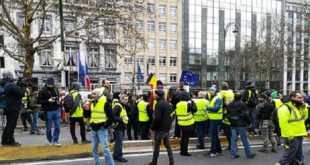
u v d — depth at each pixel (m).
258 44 65.44
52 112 11.23
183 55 75.88
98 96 8.99
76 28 24.98
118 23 24.33
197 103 12.58
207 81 77.88
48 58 51.88
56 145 11.04
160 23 71.81
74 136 11.88
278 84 85.75
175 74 73.62
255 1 83.62
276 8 85.69
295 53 51.25
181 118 11.55
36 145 11.06
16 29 22.67
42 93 11.19
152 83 17.47
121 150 10.59
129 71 65.31
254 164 10.48
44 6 23.28
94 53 54.50
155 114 9.64
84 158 10.95
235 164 10.47
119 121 10.34
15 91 10.74
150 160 10.80
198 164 10.38
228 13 80.88
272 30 70.94
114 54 26.98
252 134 14.67
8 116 10.83
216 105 11.51
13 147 10.46
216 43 79.25
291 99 8.88
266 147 12.41
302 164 9.70
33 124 15.27
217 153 11.91
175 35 73.69
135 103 14.60
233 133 11.39
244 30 82.12
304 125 8.95
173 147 12.84
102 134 8.97
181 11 74.56
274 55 57.19
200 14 77.69
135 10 27.53
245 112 11.34
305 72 93.94
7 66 49.03
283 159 8.88
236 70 77.25
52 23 48.88
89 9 23.52
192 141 13.37
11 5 26.30
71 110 11.71
